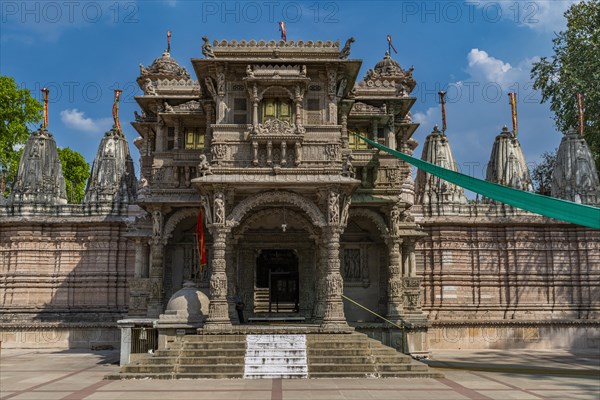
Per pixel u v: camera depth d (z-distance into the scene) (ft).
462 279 139.85
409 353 104.37
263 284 155.43
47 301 138.72
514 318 136.87
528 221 140.36
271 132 93.81
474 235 141.38
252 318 107.34
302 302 109.91
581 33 146.72
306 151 95.09
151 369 77.56
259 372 77.05
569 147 148.25
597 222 55.67
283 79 94.89
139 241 114.73
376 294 111.14
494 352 125.29
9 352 122.83
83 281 139.64
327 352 81.15
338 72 98.99
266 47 99.45
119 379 76.48
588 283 139.33
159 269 108.58
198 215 104.47
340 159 94.99
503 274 140.26
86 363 100.83
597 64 136.05
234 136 95.50
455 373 85.10
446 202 142.72
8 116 180.65
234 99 98.32
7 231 140.67
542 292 139.74
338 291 89.66
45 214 141.79
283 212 96.53
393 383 72.18
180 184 113.09
